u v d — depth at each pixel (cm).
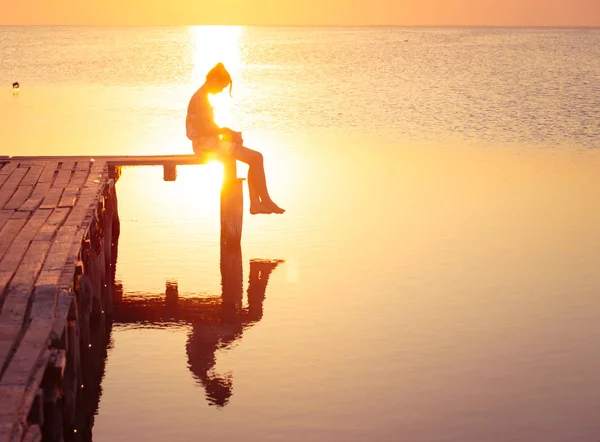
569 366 1023
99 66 7831
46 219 1090
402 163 2389
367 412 905
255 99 4462
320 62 8500
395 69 7106
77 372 927
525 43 13388
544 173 2244
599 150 2659
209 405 923
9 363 666
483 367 1019
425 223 1698
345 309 1220
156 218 1748
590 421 887
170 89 5206
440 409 912
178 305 1252
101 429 868
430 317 1188
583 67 6988
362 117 3616
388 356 1055
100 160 1505
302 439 847
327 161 2420
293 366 1027
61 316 762
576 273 1383
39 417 649
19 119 3484
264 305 1245
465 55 9475
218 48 13212
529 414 902
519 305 1234
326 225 1681
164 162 1457
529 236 1606
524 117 3569
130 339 1123
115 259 1470
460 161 2434
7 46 13000
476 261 1445
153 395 950
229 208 1443
